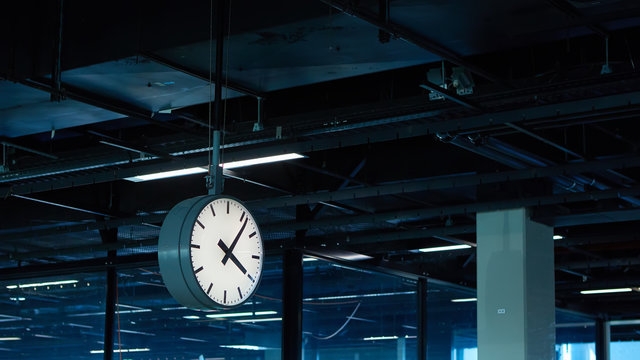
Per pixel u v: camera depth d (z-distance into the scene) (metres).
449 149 9.90
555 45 7.26
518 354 10.70
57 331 15.09
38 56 6.61
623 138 8.68
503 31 5.88
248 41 6.00
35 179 9.52
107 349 14.45
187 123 8.80
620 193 9.81
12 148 9.17
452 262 15.84
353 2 5.47
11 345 15.64
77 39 6.52
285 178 10.73
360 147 10.29
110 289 14.59
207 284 4.52
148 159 8.98
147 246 13.55
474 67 6.54
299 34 5.89
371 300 14.18
